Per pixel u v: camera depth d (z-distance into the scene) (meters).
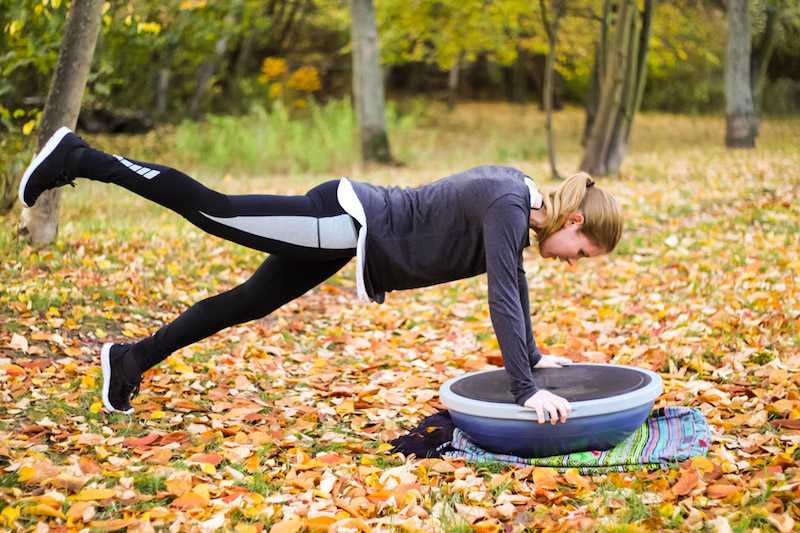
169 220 7.94
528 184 2.93
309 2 23.58
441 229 2.88
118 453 3.05
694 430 3.09
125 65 12.59
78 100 5.85
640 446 3.04
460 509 2.61
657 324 5.00
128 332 4.65
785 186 9.30
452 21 16.78
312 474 2.93
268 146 14.17
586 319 5.43
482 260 2.93
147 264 6.10
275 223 2.86
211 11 13.70
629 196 9.61
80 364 4.11
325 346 5.00
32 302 4.75
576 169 13.09
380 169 13.81
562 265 6.98
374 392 4.09
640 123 23.39
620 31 11.57
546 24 11.83
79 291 5.12
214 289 5.91
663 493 2.66
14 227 6.38
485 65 29.44
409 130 19.16
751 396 3.71
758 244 6.72
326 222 2.89
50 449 3.04
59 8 7.74
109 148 13.59
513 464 3.01
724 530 2.35
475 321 5.61
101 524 2.40
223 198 2.87
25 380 3.77
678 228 7.79
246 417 3.55
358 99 14.55
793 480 2.66
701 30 18.52
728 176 10.59
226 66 21.12
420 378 4.29
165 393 3.85
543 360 3.49
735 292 5.43
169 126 17.17
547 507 2.66
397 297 6.37
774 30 17.08
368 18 14.36
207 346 4.68
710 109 27.03
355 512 2.59
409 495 2.70
